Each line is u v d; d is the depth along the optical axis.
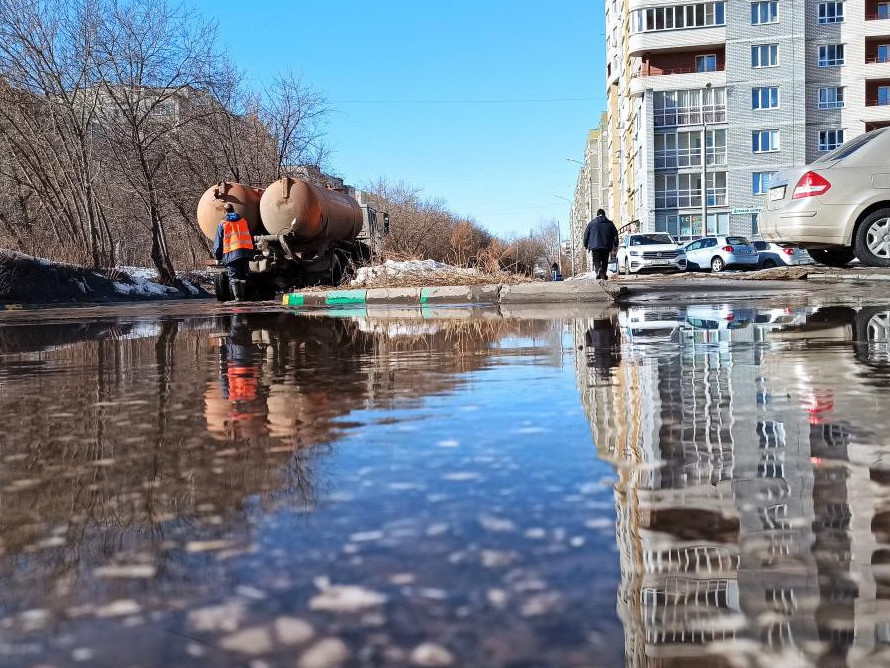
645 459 1.20
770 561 0.71
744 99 43.50
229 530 0.88
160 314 9.81
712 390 1.98
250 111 29.75
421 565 0.73
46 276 18.38
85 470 1.27
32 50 22.89
